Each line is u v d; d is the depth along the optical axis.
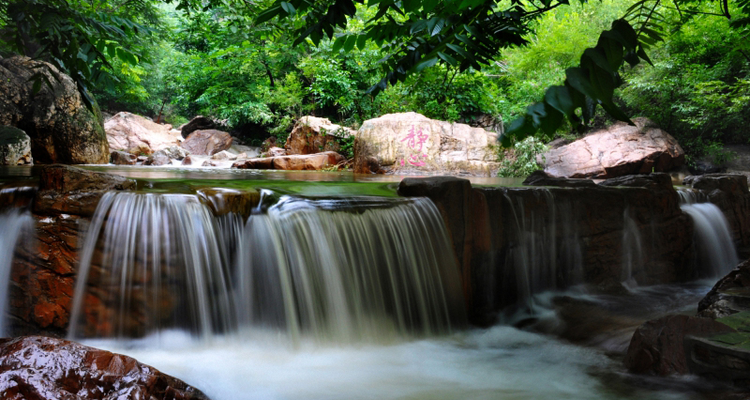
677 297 7.52
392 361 5.12
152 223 5.02
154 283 5.00
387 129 13.59
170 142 24.59
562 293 7.50
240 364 4.74
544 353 5.38
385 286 5.89
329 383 4.46
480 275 6.73
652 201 8.51
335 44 3.01
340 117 21.58
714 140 16.41
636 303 7.05
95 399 2.97
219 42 22.12
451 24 2.77
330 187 6.86
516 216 7.07
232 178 8.03
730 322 4.47
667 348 4.45
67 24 5.17
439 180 6.57
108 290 4.90
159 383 3.18
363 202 5.98
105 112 33.25
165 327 5.02
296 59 21.95
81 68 5.19
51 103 13.36
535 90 17.03
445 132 13.96
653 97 16.55
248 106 22.00
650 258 8.47
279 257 5.39
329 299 5.55
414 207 6.25
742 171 15.00
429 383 4.56
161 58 30.80
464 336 6.03
